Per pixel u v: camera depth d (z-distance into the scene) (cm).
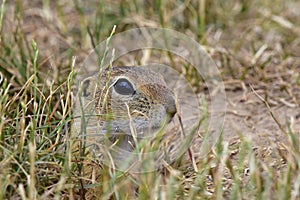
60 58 1189
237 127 1009
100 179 806
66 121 812
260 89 1145
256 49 1259
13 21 1258
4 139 810
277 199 730
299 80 1134
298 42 1287
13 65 1062
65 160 773
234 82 1156
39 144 816
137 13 1321
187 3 1326
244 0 1394
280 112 1062
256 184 748
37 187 777
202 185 774
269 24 1330
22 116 838
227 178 828
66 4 1397
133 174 782
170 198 718
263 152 902
